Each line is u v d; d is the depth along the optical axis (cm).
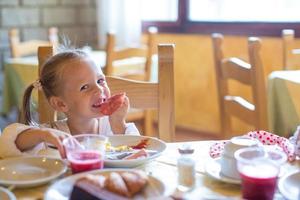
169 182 87
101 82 129
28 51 336
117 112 136
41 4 388
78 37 414
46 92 133
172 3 387
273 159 90
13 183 89
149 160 102
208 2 368
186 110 386
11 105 309
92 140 103
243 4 351
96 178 82
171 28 387
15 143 113
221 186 91
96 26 422
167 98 143
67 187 85
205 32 366
